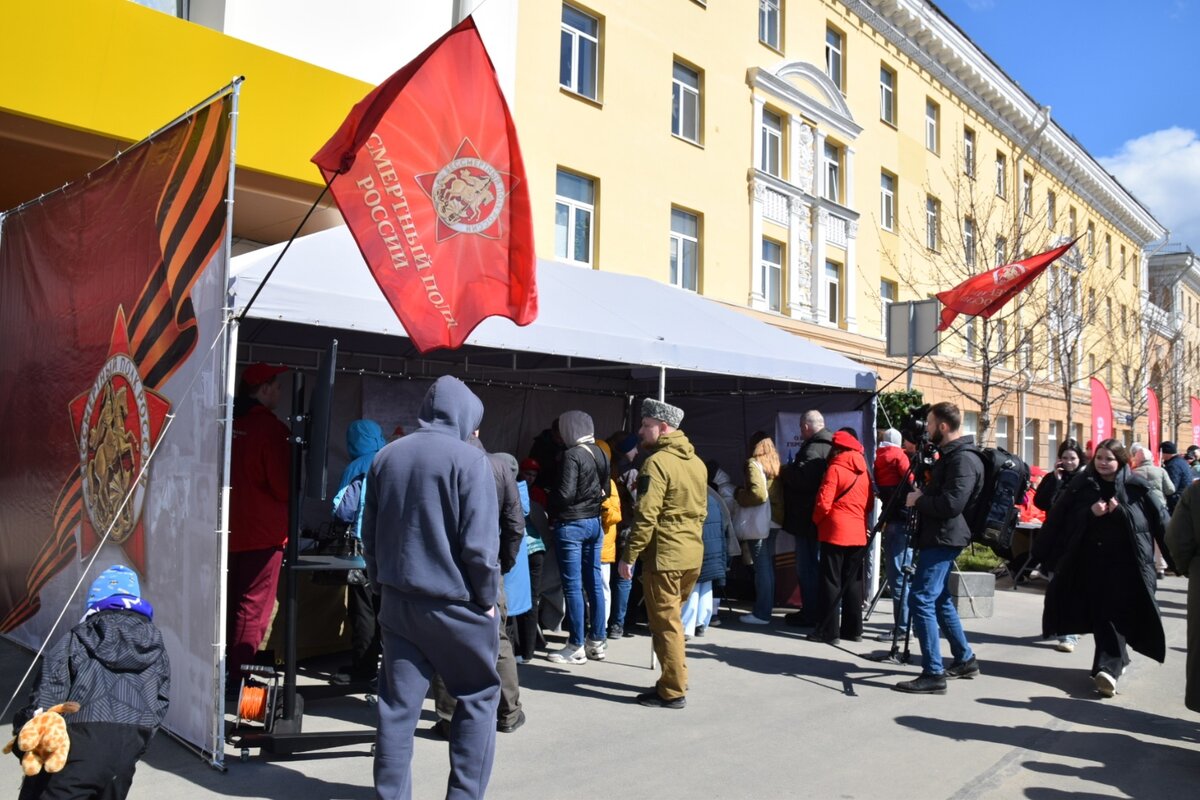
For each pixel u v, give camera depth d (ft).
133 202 17.29
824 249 61.62
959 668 22.06
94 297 18.65
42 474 20.66
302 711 15.98
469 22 14.64
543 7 42.42
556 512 22.33
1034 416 94.27
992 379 78.13
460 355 28.43
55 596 19.69
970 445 20.22
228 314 14.29
